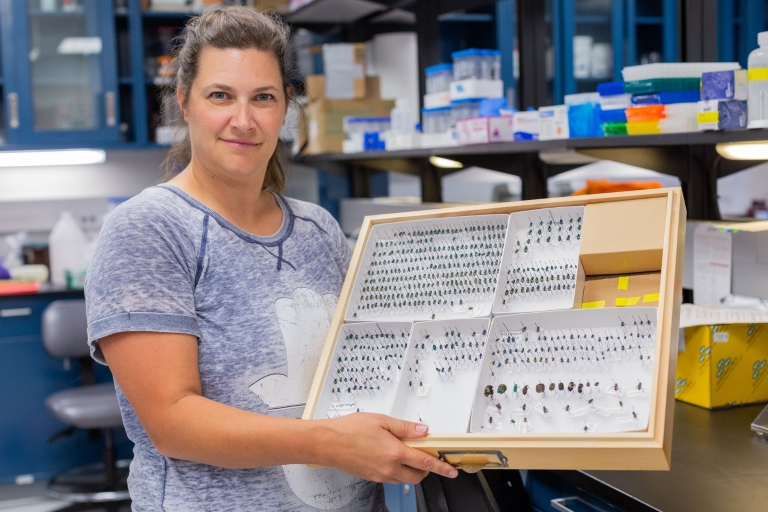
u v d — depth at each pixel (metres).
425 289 1.44
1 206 4.47
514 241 1.42
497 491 1.71
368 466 1.12
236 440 1.13
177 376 1.16
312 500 1.33
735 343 1.77
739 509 1.25
